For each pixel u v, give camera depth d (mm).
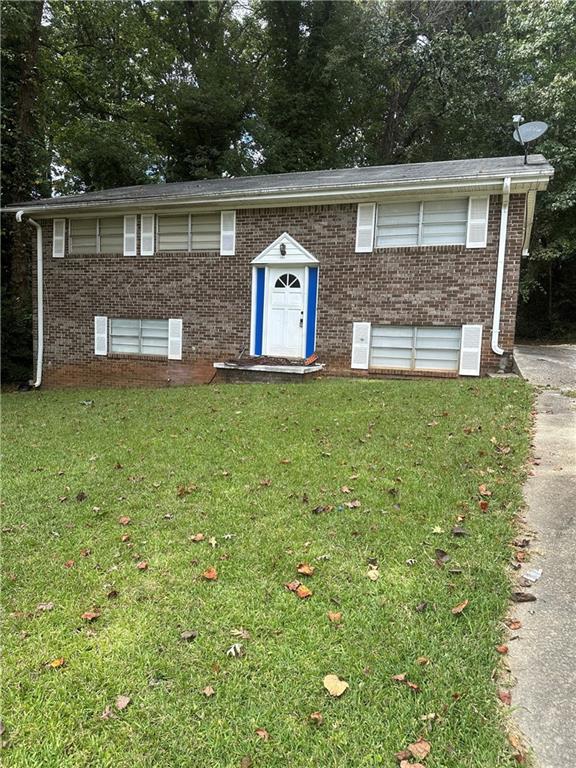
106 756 1799
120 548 3283
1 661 2268
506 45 17156
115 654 2293
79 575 2971
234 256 10672
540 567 2875
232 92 21688
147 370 11633
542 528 3312
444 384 8117
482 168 9242
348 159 23859
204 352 11109
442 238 9289
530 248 17562
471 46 18109
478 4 20516
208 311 10992
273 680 2117
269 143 20906
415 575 2832
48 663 2250
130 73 21062
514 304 8930
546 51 15867
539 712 1917
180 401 8023
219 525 3543
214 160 21484
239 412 6863
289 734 1861
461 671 2117
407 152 23031
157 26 22250
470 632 2354
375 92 22609
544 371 8672
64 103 19828
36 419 7441
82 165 19812
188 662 2234
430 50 18812
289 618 2508
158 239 11344
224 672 2168
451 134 21500
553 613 2475
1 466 5023
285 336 10500
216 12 23234
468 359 9227
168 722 1932
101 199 11375
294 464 4680
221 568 2994
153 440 5727
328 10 21141
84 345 12164
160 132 21578
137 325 11742
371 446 5066
